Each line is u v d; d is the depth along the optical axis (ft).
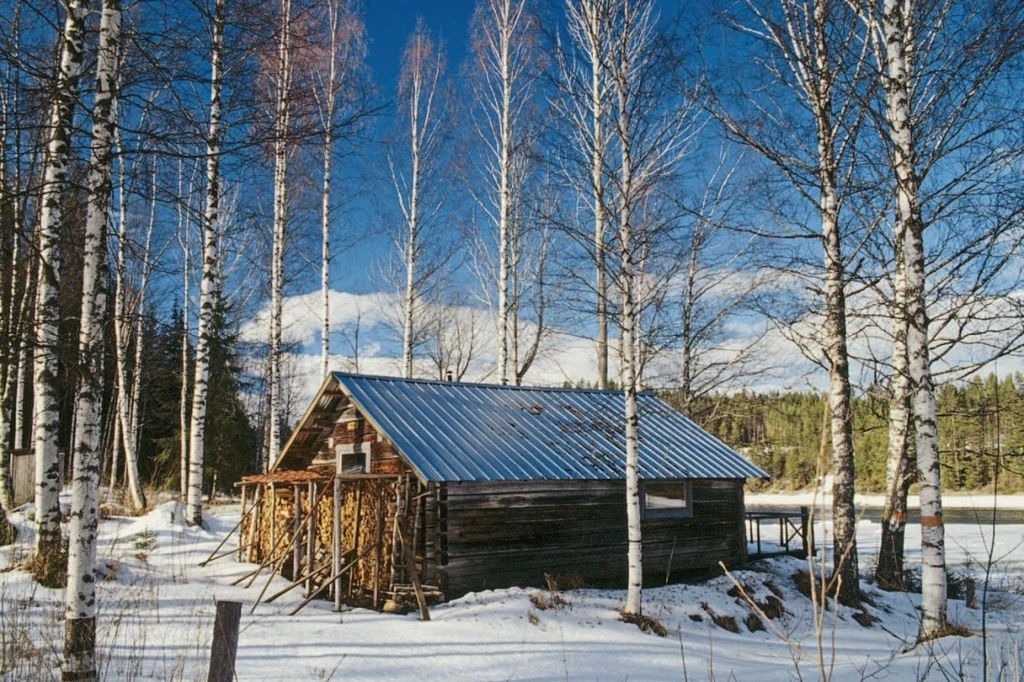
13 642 27.61
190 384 122.72
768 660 39.68
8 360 30.71
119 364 65.05
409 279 90.53
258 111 31.53
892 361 60.13
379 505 47.44
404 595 45.37
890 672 33.37
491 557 49.26
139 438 118.73
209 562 54.95
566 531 52.95
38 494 41.47
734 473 62.13
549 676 32.19
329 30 75.31
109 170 26.84
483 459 50.37
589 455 56.70
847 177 53.52
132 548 54.49
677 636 42.96
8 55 27.12
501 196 84.33
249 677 28.86
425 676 30.89
